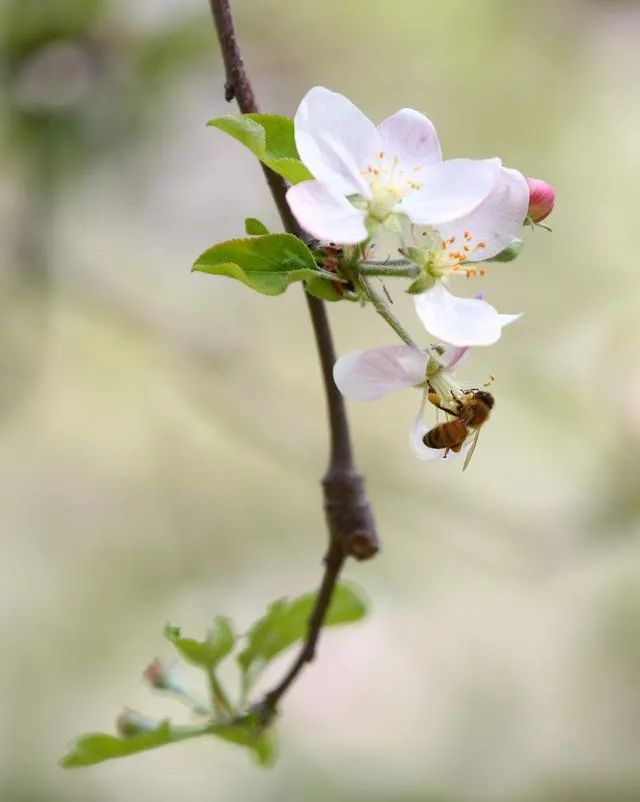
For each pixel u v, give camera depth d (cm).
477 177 72
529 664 138
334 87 137
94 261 128
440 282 72
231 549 144
